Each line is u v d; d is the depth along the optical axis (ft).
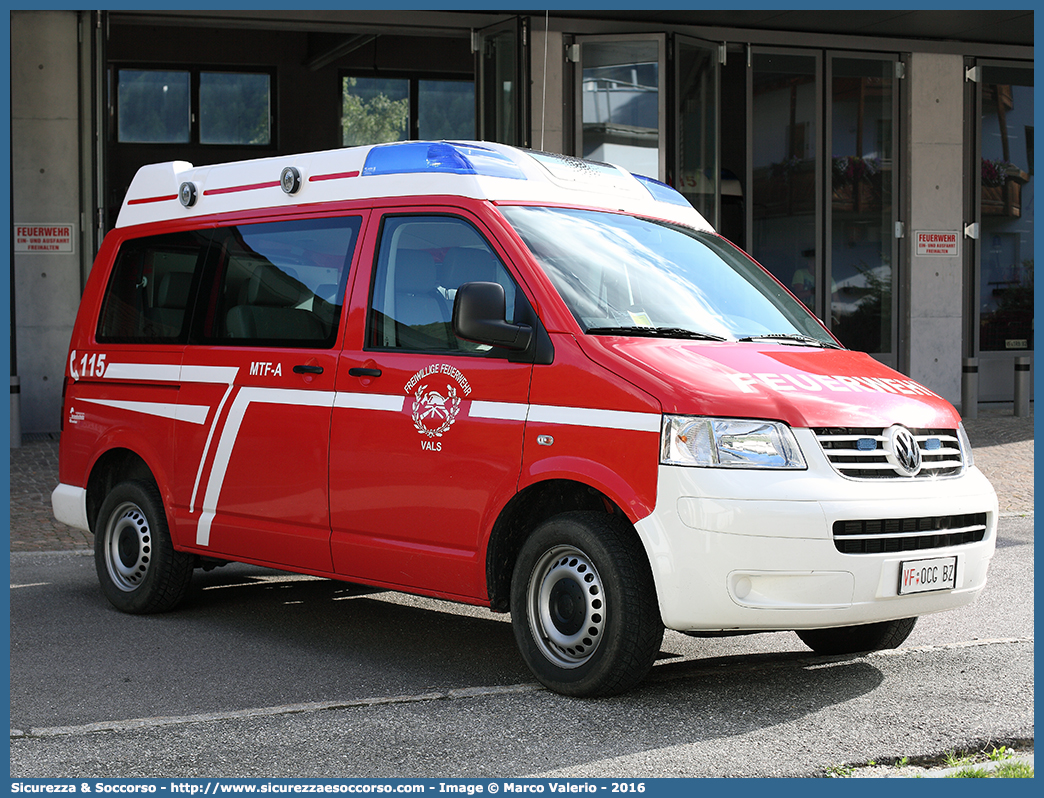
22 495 35.53
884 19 53.06
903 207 58.59
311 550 19.24
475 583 16.92
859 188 57.88
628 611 15.44
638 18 50.90
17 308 50.26
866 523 15.16
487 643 19.79
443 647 19.48
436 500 17.37
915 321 58.95
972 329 60.90
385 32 51.16
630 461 15.33
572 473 15.76
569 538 16.01
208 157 68.95
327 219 19.98
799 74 56.13
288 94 69.31
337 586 25.18
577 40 50.39
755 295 19.43
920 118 58.29
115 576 22.71
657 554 15.06
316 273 19.92
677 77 50.19
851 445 15.51
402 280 18.54
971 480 16.67
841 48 56.29
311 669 17.98
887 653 18.70
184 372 21.80
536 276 16.83
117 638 20.17
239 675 17.61
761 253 55.83
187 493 21.52
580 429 15.83
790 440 15.12
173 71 68.18
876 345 58.80
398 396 17.99
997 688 16.57
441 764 13.41
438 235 18.21
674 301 17.92
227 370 20.94
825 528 14.78
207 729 14.78
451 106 70.74
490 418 16.78
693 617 14.92
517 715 15.25
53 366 50.65
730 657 18.78
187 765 13.46
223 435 20.81
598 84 50.39
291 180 20.63
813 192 56.80
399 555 17.83
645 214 19.94
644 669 15.72
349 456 18.58
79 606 22.90
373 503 18.24
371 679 17.35
